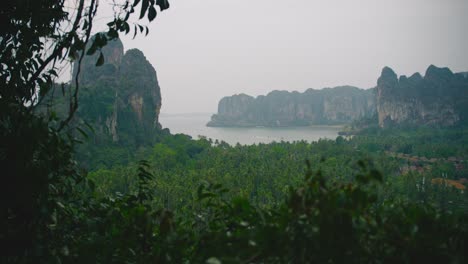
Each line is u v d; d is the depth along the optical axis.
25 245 2.32
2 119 2.54
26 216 2.35
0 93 2.73
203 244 2.08
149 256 2.39
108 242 2.48
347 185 1.83
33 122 2.49
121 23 2.78
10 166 2.31
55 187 2.75
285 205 1.89
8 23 2.82
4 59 2.79
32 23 2.84
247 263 1.75
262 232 1.66
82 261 2.41
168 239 2.12
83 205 2.87
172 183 38.91
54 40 2.93
